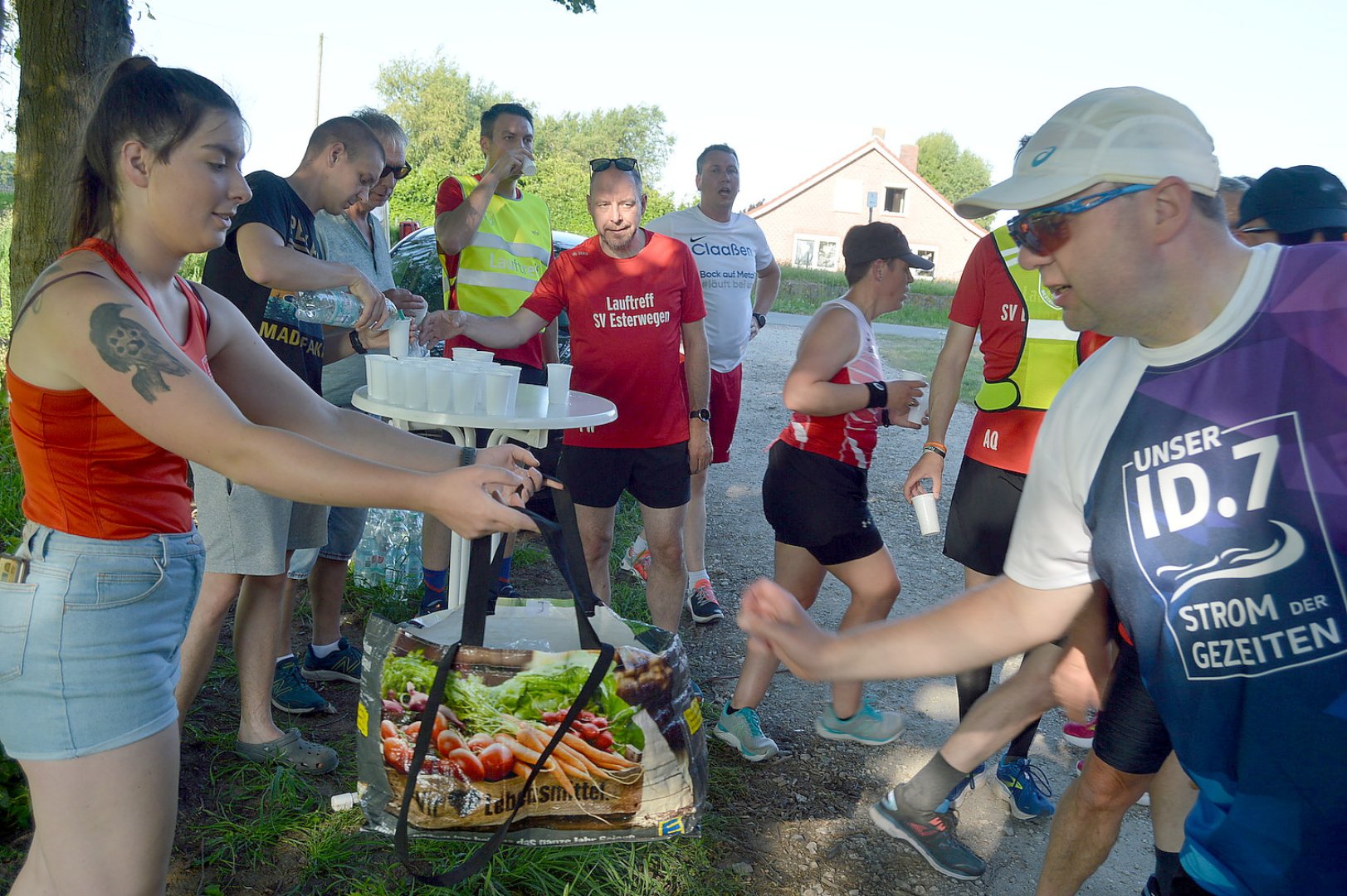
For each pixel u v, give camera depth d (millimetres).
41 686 1643
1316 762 1271
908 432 10172
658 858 2807
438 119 65688
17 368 1662
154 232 1750
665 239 3844
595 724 1964
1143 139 1321
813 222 49469
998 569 3275
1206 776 1397
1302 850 1312
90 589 1660
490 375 2889
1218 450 1311
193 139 1700
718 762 3469
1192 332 1362
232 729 3322
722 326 5352
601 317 3738
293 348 3154
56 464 1663
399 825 1916
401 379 2939
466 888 2598
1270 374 1287
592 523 3871
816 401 3090
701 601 4887
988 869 3008
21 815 2625
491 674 1937
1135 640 1458
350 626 4379
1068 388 1558
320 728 3484
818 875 2898
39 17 6023
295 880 2609
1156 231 1326
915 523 6883
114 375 1575
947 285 36875
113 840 1686
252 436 1597
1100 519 1451
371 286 3080
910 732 3883
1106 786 2283
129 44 6465
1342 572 1225
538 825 1999
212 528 2826
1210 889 1426
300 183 3148
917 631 1694
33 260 6273
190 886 2553
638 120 87375
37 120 6160
